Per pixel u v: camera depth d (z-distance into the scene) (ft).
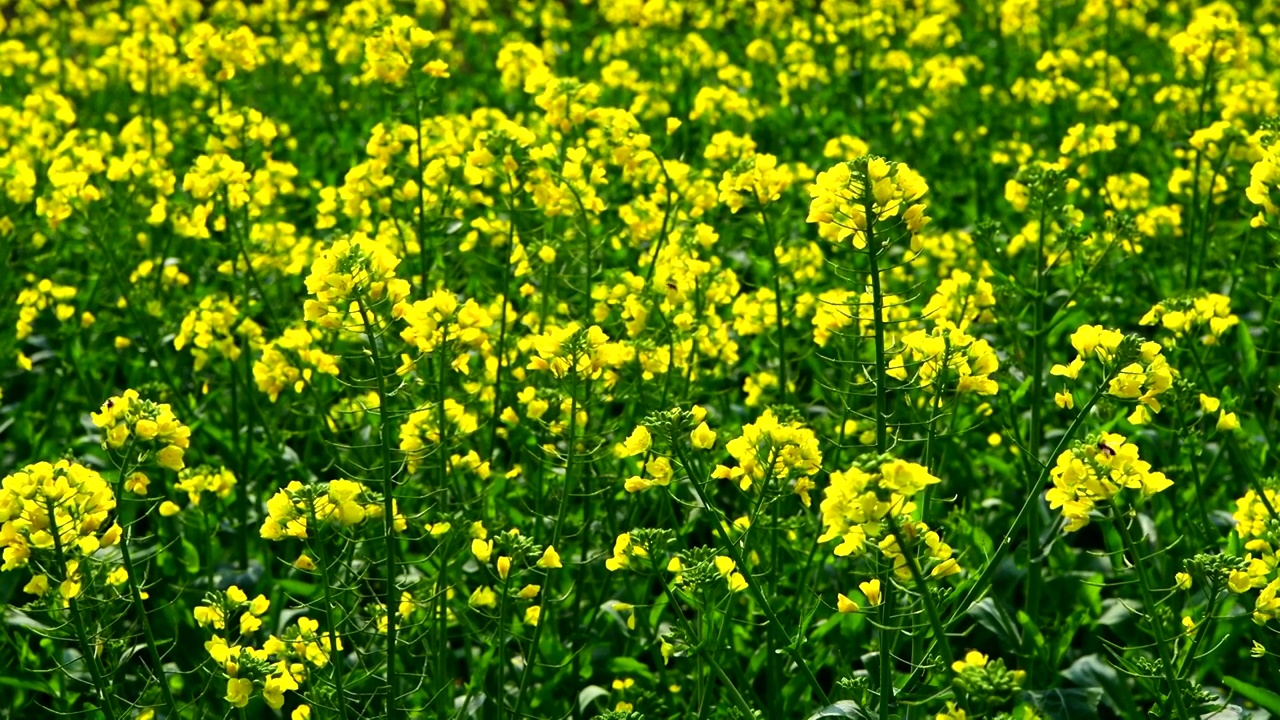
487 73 47.78
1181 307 19.83
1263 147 17.97
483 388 21.03
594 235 27.86
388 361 18.28
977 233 22.38
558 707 17.52
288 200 34.94
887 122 38.75
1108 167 31.73
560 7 51.67
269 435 22.35
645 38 45.85
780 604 17.31
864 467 11.30
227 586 20.33
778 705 16.34
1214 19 26.23
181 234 26.07
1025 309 21.43
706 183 22.91
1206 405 17.39
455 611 17.85
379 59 21.70
